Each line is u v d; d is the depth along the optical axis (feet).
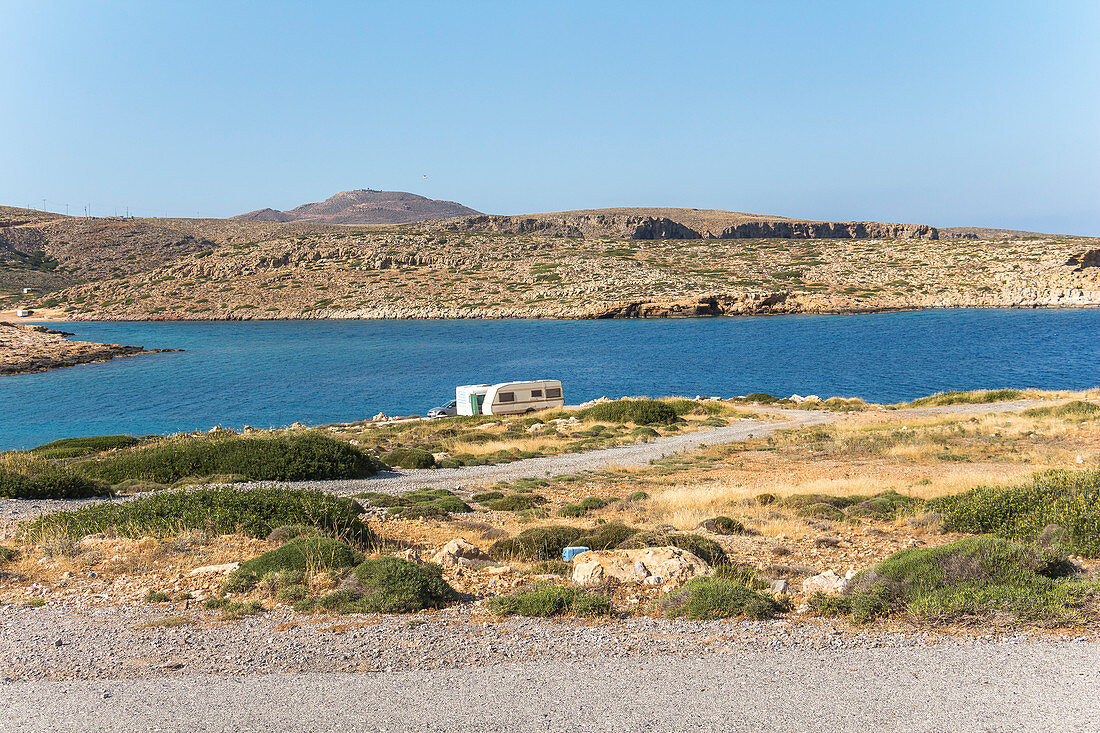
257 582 35.55
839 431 129.80
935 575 30.99
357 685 23.32
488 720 20.83
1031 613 27.61
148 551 43.01
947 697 21.85
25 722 21.02
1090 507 46.06
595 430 141.18
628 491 81.00
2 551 42.73
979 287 623.77
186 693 22.86
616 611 31.40
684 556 38.88
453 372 313.94
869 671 23.82
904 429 127.24
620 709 21.42
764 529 54.54
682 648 26.30
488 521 61.26
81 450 122.62
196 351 415.44
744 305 592.60
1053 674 23.16
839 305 586.45
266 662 25.41
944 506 57.72
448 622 30.07
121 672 24.64
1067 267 635.25
